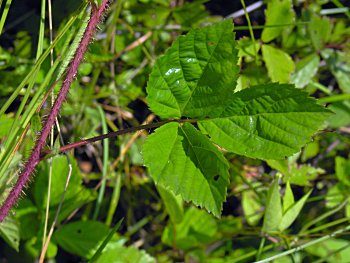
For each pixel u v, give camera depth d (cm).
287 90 24
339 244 43
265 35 43
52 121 24
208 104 25
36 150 24
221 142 25
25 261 38
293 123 24
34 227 38
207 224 42
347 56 47
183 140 26
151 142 25
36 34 42
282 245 43
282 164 40
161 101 26
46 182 38
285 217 37
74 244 38
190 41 25
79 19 27
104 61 44
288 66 42
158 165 25
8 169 28
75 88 43
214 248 44
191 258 43
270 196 36
